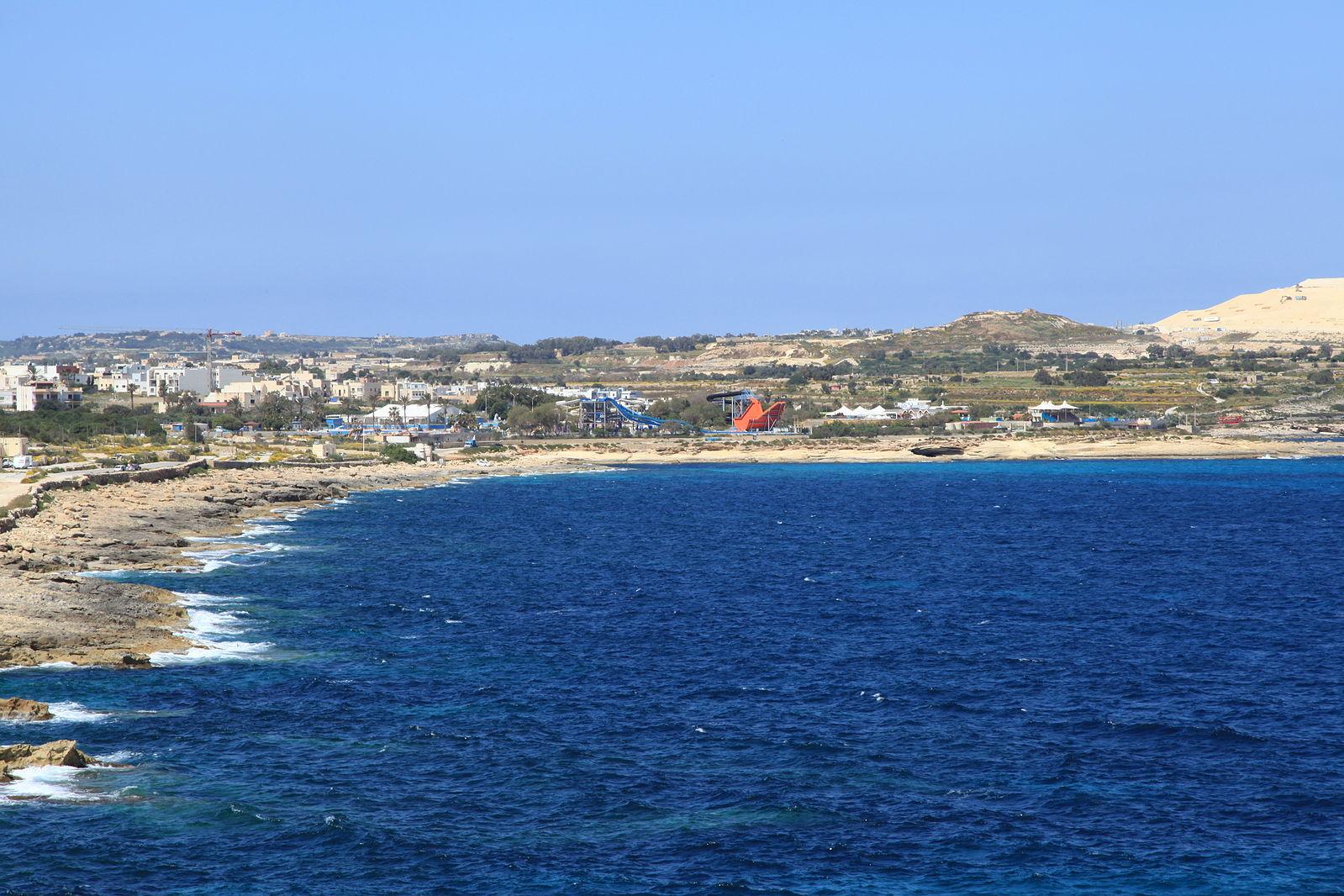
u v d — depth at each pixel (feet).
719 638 336.29
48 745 219.20
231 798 206.90
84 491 611.88
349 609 368.27
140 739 232.53
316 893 175.94
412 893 177.06
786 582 437.58
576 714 258.78
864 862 187.42
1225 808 207.72
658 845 193.26
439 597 396.37
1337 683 285.02
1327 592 414.82
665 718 256.11
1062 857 188.85
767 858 188.75
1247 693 276.41
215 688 267.80
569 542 557.74
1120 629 349.20
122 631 307.78
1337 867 185.37
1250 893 177.68
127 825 194.80
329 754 229.45
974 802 210.18
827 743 238.89
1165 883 181.06
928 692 277.85
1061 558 506.07
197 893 175.42
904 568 476.54
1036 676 292.81
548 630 345.51
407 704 263.70
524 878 181.78
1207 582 437.17
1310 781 219.41
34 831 191.21
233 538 537.65
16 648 278.87
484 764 226.38
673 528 625.82
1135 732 246.68
